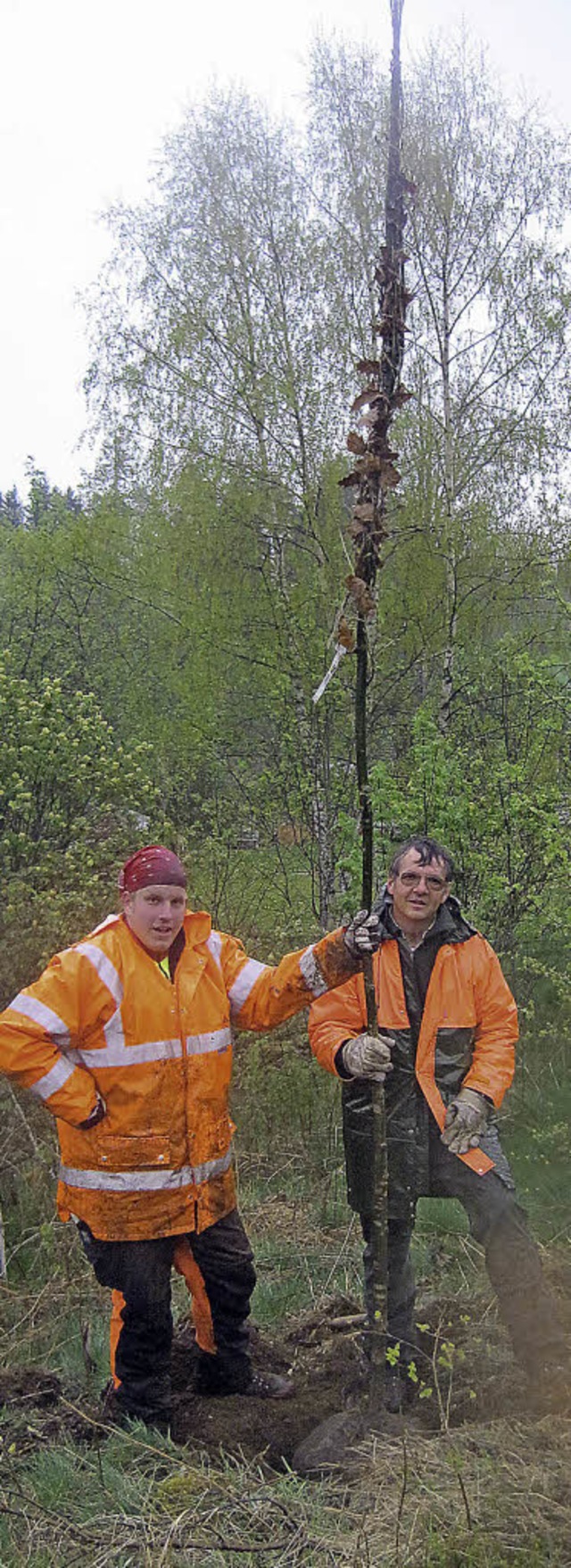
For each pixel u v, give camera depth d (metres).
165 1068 3.55
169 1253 3.67
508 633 10.98
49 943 6.25
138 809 7.02
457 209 11.20
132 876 3.54
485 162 11.26
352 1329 4.47
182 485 11.36
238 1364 3.90
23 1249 5.46
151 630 13.59
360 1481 3.20
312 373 11.12
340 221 11.34
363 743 3.41
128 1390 3.74
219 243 11.47
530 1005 7.02
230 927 7.65
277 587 11.04
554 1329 3.65
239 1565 2.86
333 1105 6.92
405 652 11.34
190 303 11.40
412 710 10.92
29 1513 3.15
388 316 3.24
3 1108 5.98
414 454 11.11
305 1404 3.89
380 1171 3.54
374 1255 3.59
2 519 17.97
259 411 11.12
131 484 12.56
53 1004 3.46
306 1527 2.98
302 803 10.20
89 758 6.53
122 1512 3.13
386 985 3.75
